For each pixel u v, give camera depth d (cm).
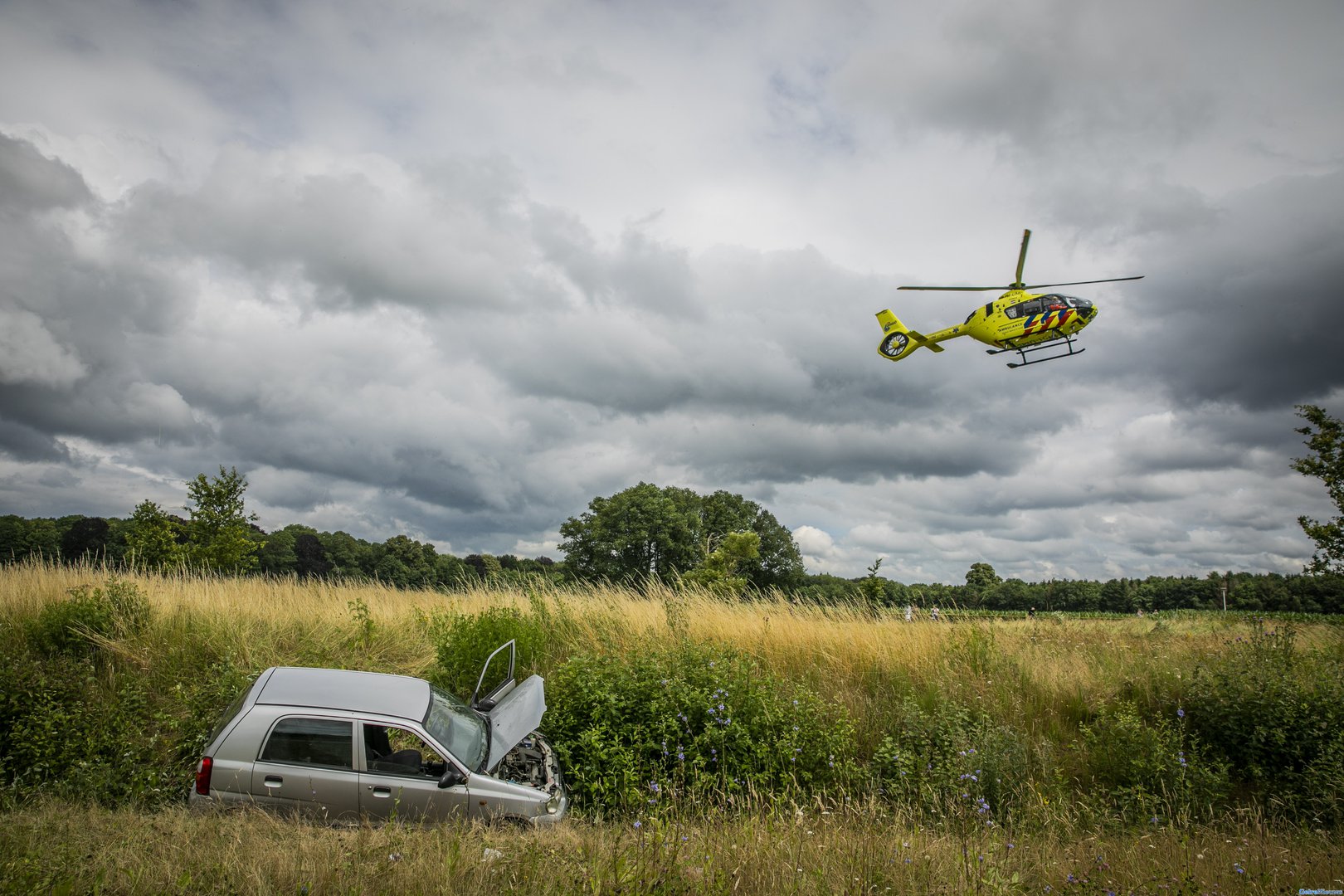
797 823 595
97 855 442
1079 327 1880
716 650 988
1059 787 837
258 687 618
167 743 740
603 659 915
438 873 427
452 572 5262
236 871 420
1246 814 802
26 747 655
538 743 746
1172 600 8288
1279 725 884
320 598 1334
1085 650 1295
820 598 1384
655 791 668
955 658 1134
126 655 920
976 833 659
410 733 592
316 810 556
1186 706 972
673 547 5075
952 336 2450
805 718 854
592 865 448
